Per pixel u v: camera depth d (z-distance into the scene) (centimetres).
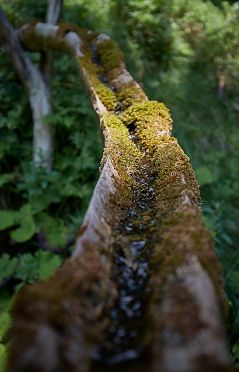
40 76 404
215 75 491
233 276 287
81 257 98
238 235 351
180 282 87
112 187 142
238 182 391
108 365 76
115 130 201
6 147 402
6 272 325
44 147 399
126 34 474
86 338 77
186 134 426
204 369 66
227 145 434
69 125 389
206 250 101
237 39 496
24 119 427
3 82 432
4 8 479
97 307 86
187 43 485
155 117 209
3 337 238
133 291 97
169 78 455
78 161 381
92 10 490
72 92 429
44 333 72
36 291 81
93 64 300
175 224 115
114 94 251
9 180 398
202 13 509
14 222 363
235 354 230
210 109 456
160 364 70
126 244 113
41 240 368
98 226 115
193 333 73
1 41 386
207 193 378
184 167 155
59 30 361
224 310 92
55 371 67
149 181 160
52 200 364
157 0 495
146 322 86
